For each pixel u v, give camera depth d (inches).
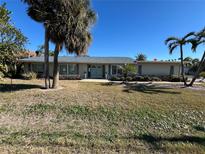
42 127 252.7
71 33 503.2
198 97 478.3
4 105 355.3
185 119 304.5
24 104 363.3
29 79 884.6
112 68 1109.7
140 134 238.4
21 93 472.1
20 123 266.4
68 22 493.0
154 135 235.9
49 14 495.8
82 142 208.4
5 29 263.1
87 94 473.4
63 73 1098.1
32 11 512.7
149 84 789.2
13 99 402.9
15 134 224.5
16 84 656.4
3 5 257.3
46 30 517.3
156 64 1109.7
